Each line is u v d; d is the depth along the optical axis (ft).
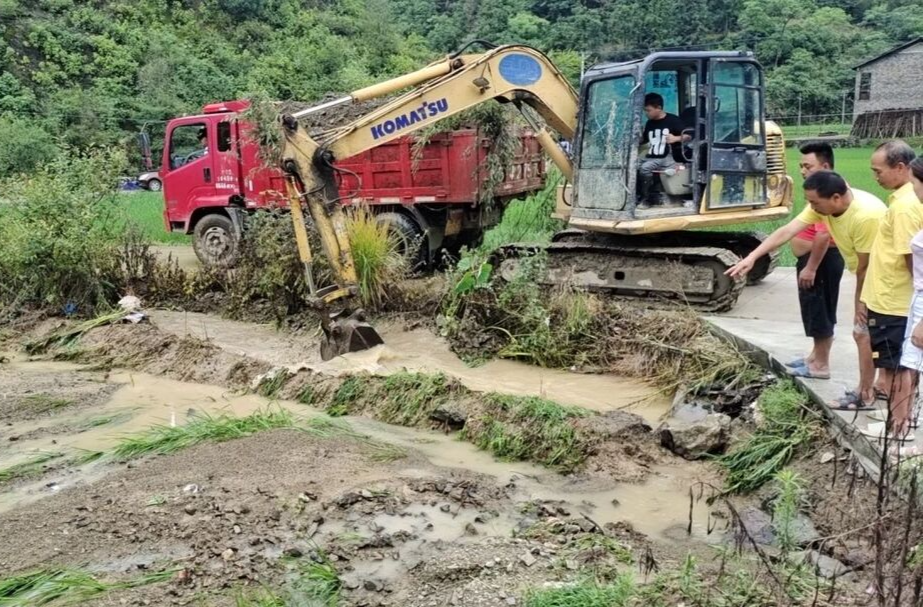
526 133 38.19
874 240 15.62
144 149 51.52
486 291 27.63
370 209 34.91
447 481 17.20
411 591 13.15
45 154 93.20
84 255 33.37
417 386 22.20
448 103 28.04
